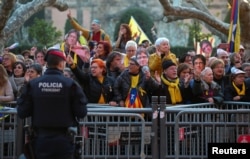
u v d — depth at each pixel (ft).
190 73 51.37
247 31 77.71
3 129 43.88
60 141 37.19
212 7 244.22
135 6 260.42
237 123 44.42
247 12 76.84
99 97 50.14
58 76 37.70
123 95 49.49
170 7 76.64
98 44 58.80
